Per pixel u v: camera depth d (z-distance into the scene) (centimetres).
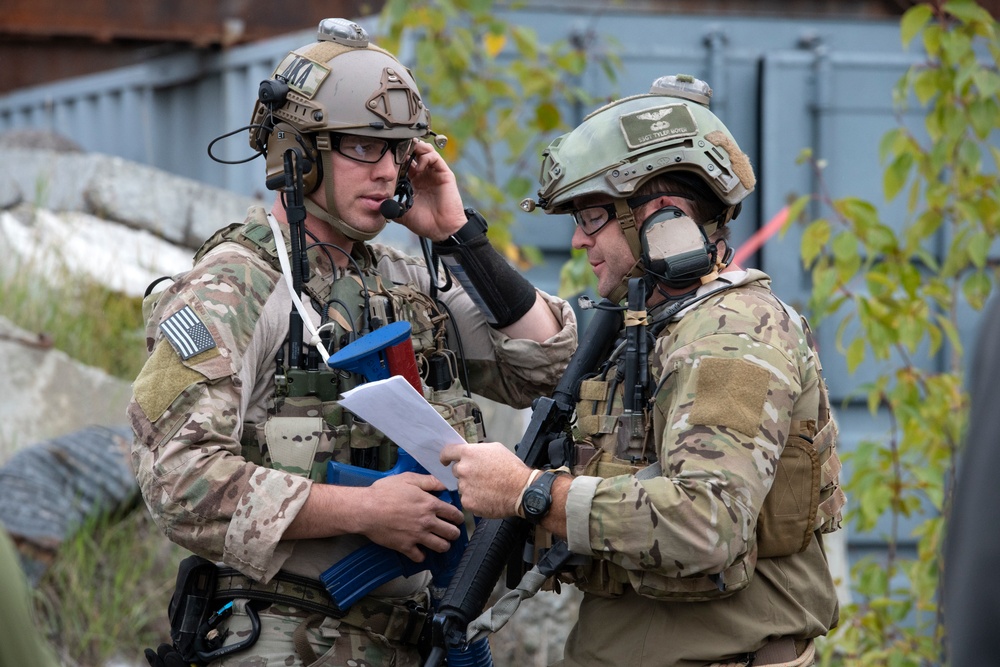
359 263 754
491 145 1457
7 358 1307
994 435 390
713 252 639
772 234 1480
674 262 625
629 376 634
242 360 670
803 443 616
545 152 674
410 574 696
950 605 393
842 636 1087
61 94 2231
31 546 1110
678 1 1510
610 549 581
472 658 695
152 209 1728
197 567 689
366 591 682
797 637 637
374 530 665
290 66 704
